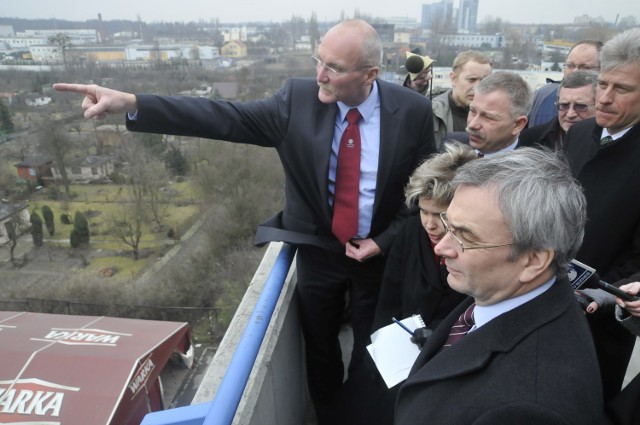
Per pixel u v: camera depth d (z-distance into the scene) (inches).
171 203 1015.6
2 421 329.7
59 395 347.6
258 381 58.3
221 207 836.6
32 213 947.3
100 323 448.1
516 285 34.2
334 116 68.9
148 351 394.6
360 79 64.2
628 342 63.1
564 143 80.3
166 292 746.2
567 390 29.3
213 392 57.0
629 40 61.1
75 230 923.4
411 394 39.2
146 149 1084.5
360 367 74.0
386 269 68.7
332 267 77.0
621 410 43.6
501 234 32.4
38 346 391.9
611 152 64.5
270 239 72.9
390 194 72.3
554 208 31.3
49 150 1116.5
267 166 845.2
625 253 64.7
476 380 33.3
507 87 78.7
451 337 44.4
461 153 54.6
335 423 73.2
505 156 34.7
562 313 33.3
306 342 83.6
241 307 72.9
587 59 116.5
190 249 872.3
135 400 371.6
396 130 69.7
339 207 72.1
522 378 30.8
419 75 127.3
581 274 51.7
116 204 1029.8
